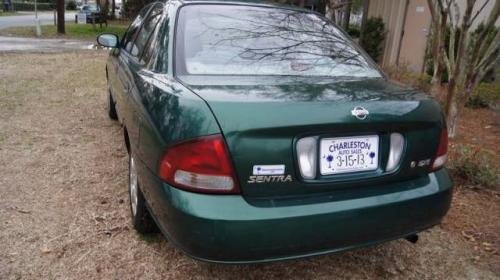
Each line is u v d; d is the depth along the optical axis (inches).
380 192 89.6
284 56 109.3
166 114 84.0
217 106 78.8
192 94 84.4
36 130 198.8
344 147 84.9
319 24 126.1
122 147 181.2
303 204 81.7
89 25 1046.4
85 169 157.8
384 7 473.1
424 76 300.8
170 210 79.6
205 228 76.3
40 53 475.8
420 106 93.6
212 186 77.6
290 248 80.7
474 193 153.0
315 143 82.3
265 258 79.9
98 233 116.5
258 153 77.8
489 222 133.7
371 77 112.0
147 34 132.9
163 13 123.6
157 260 106.3
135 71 119.5
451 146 193.2
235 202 78.1
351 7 564.7
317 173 83.2
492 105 287.4
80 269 101.8
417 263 112.4
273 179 79.6
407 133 91.3
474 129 243.4
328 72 108.8
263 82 95.4
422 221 94.7
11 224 118.6
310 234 81.4
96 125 209.8
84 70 359.3
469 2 176.7
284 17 123.2
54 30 837.8
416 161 93.7
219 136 76.5
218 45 107.6
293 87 92.4
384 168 89.9
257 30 114.6
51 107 238.4
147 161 90.4
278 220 78.4
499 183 157.2
